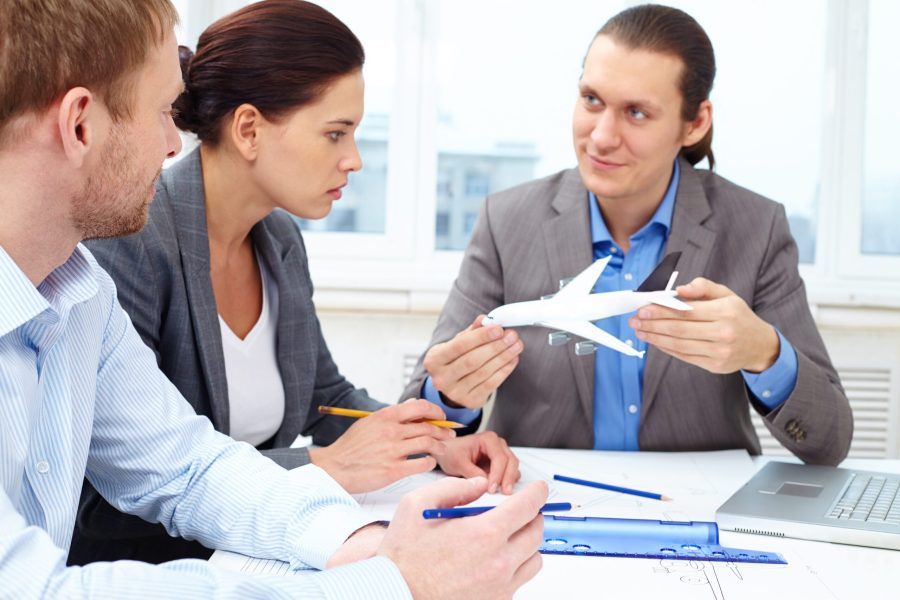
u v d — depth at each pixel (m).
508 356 1.30
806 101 2.52
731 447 1.51
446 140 2.59
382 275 2.55
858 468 1.35
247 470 0.98
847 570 0.89
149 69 0.78
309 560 0.89
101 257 1.20
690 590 0.83
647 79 1.35
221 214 1.31
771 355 1.28
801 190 2.55
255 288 1.41
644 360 1.50
